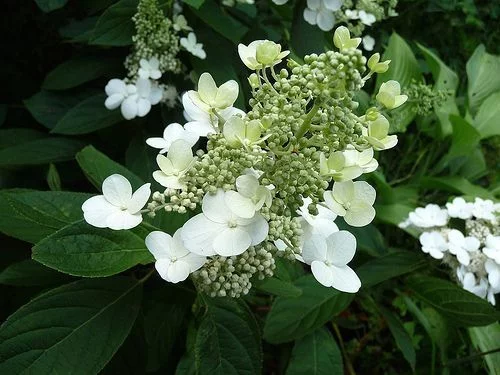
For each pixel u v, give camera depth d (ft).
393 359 1.73
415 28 2.66
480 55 2.31
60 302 0.81
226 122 0.69
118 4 1.31
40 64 1.80
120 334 0.82
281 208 0.73
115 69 1.53
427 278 1.42
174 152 0.74
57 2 1.35
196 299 1.06
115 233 0.79
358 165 0.73
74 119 1.42
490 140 2.51
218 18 1.35
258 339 0.87
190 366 1.05
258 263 0.75
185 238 0.68
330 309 1.31
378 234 1.68
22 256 1.20
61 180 1.50
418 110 1.81
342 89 0.69
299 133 0.72
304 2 1.46
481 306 1.29
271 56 0.74
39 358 0.77
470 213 1.45
